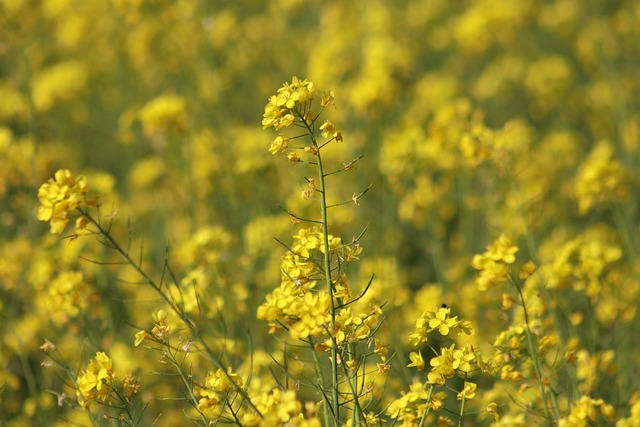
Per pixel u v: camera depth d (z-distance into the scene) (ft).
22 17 31.22
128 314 24.63
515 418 14.56
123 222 27.58
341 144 28.43
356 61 37.29
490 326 20.99
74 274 18.71
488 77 37.40
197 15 32.12
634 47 38.99
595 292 18.10
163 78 37.01
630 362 20.58
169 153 29.40
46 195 12.12
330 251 13.26
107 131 37.09
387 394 18.01
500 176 23.39
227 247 20.80
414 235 29.12
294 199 23.39
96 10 39.91
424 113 32.12
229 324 19.75
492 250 14.30
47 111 34.94
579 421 12.50
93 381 13.58
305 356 19.02
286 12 38.50
